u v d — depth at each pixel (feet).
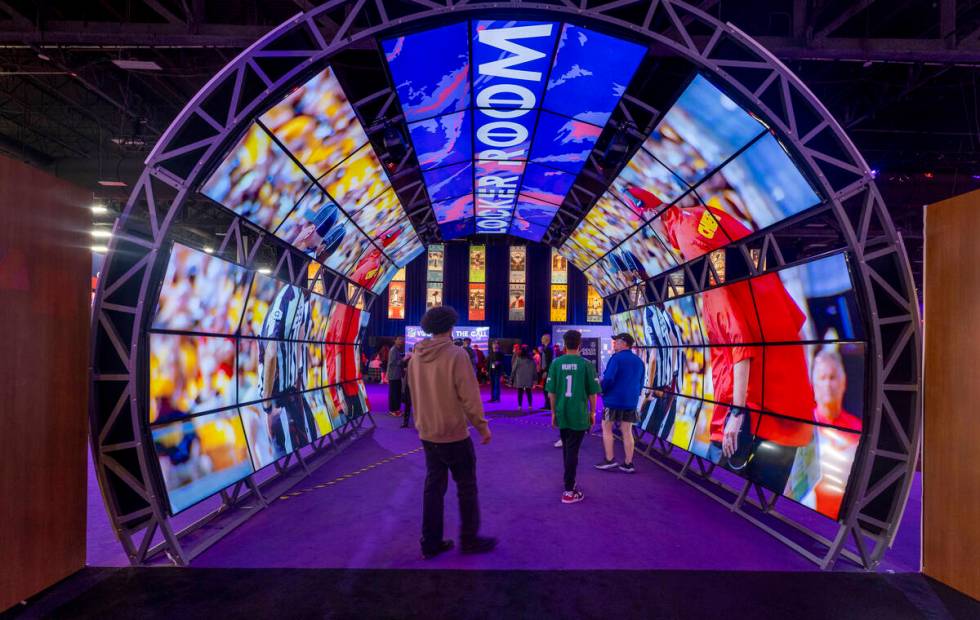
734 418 17.65
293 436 19.93
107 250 11.69
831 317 12.94
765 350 15.87
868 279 11.94
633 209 22.39
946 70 29.63
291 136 14.48
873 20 26.30
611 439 21.76
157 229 12.00
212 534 13.75
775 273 14.71
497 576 10.86
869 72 30.76
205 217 64.23
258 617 9.18
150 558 12.08
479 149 22.71
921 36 27.07
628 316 32.45
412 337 78.02
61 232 10.88
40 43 25.04
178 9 27.22
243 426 16.24
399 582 10.54
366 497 17.37
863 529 13.05
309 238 20.49
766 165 13.84
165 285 12.12
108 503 11.58
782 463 14.61
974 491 10.34
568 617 9.21
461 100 17.85
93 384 11.46
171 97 37.81
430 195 27.71
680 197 18.45
